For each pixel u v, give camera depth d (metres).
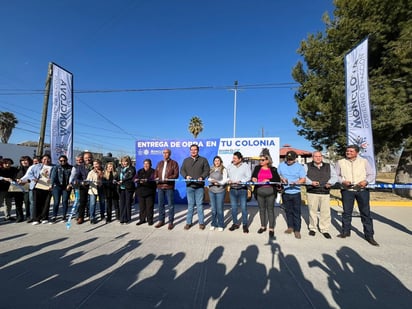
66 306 2.79
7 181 6.64
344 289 3.20
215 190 5.86
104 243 4.88
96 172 6.62
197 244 4.84
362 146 6.08
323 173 5.39
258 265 3.90
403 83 10.70
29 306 2.79
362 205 5.12
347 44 12.25
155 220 6.98
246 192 5.83
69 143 8.42
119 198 6.69
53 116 7.93
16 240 5.06
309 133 15.79
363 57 6.03
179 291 3.12
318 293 3.10
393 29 10.77
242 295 3.04
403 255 4.36
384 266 3.90
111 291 3.11
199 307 2.79
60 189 6.74
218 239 5.16
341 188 5.40
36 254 4.30
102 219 7.08
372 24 10.91
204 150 10.06
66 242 4.94
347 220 5.33
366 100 5.95
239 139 9.86
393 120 10.34
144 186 6.30
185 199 9.92
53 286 3.22
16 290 3.13
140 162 10.42
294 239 5.19
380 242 5.06
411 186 5.05
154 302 2.88
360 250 4.59
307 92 14.72
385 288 3.24
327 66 13.34
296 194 5.43
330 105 12.70
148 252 4.40
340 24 12.22
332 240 5.15
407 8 10.11
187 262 3.98
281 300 2.94
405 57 9.62
